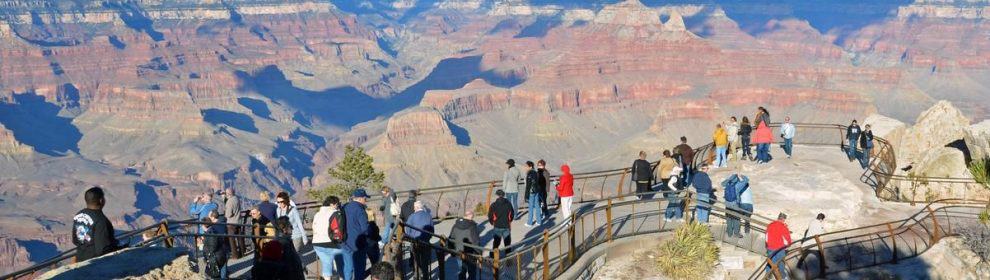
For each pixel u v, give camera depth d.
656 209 30.64
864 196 33.81
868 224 30.02
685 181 35.00
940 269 24.88
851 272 24.84
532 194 28.81
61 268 15.99
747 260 25.75
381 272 14.15
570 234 24.23
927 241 26.98
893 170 41.16
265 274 15.97
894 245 25.34
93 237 16.67
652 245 26.66
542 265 24.62
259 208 24.34
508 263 24.28
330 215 21.28
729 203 27.61
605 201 32.56
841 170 39.06
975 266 25.08
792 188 32.84
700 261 24.64
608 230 26.19
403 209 25.33
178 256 17.02
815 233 25.78
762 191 32.72
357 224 21.11
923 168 37.59
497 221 23.89
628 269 24.94
